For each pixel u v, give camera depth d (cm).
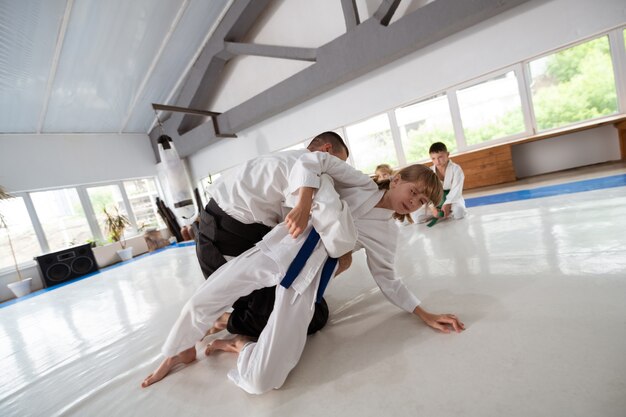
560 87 373
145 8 443
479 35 378
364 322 120
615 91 345
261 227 119
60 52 447
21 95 490
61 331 210
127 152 715
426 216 269
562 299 99
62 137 617
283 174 100
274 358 87
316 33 480
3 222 506
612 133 356
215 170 690
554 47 346
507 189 341
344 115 500
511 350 82
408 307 107
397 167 499
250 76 571
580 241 140
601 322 84
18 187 559
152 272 368
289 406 83
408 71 431
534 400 66
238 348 114
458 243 187
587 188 241
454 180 249
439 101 443
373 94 466
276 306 92
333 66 445
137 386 112
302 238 98
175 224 729
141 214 742
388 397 77
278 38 518
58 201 614
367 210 106
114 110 622
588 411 60
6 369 162
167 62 554
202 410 90
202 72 573
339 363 97
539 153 397
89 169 650
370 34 406
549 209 208
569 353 76
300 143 562
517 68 375
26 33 400
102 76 526
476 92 412
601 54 346
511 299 108
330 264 98
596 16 324
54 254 541
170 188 552
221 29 528
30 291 516
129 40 480
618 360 70
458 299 117
